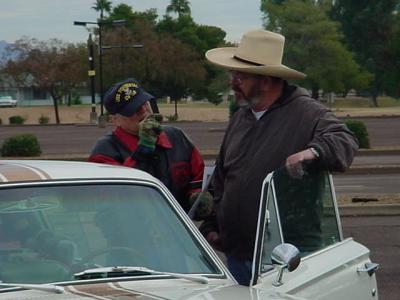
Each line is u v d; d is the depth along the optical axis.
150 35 84.12
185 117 76.75
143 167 6.96
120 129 7.25
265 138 6.33
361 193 20.09
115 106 7.16
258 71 6.38
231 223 6.32
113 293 4.54
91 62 66.12
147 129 6.89
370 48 99.00
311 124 6.25
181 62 85.12
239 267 6.26
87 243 5.02
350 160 6.05
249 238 6.22
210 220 6.79
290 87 6.61
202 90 95.69
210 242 6.70
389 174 25.75
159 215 5.29
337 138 5.96
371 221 15.77
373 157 31.94
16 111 86.12
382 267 11.94
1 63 82.50
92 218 5.11
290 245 4.97
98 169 5.45
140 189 5.36
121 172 5.45
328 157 5.85
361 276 5.93
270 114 6.38
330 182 6.10
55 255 4.89
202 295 4.58
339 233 6.19
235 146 6.45
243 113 6.60
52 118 80.38
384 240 13.91
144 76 82.62
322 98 113.88
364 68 98.94
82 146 40.16
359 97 128.62
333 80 92.25
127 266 4.96
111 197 5.23
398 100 121.44
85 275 4.77
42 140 45.25
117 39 80.62
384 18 98.81
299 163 5.58
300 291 5.20
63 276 4.78
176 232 5.26
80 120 78.69
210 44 113.00
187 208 7.26
